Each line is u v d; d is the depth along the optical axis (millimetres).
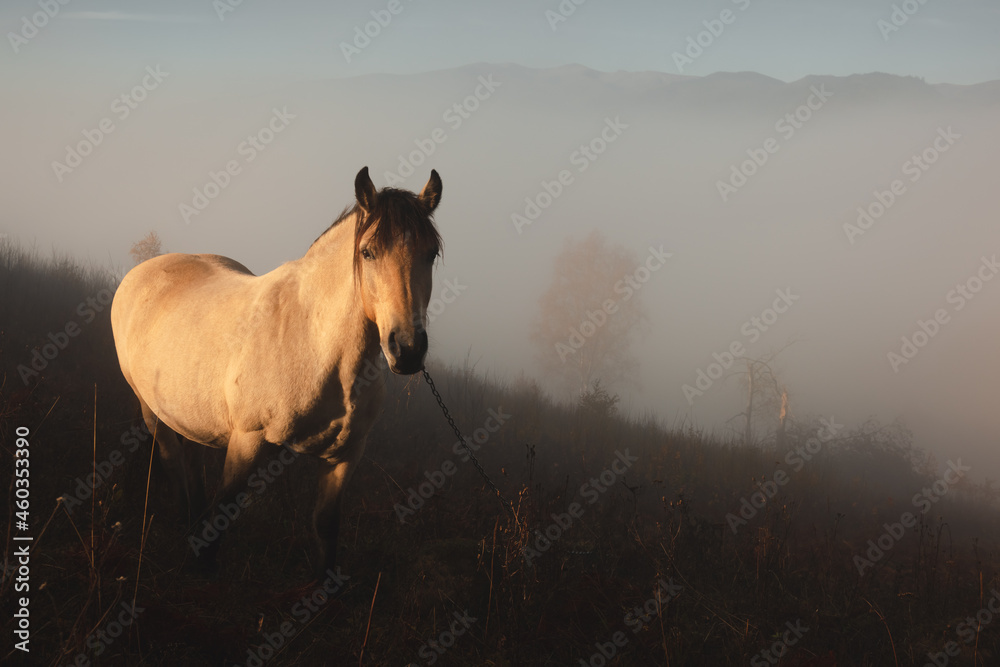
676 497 8320
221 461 5219
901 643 4113
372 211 3086
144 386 4129
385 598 3721
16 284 9320
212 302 3887
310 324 3441
